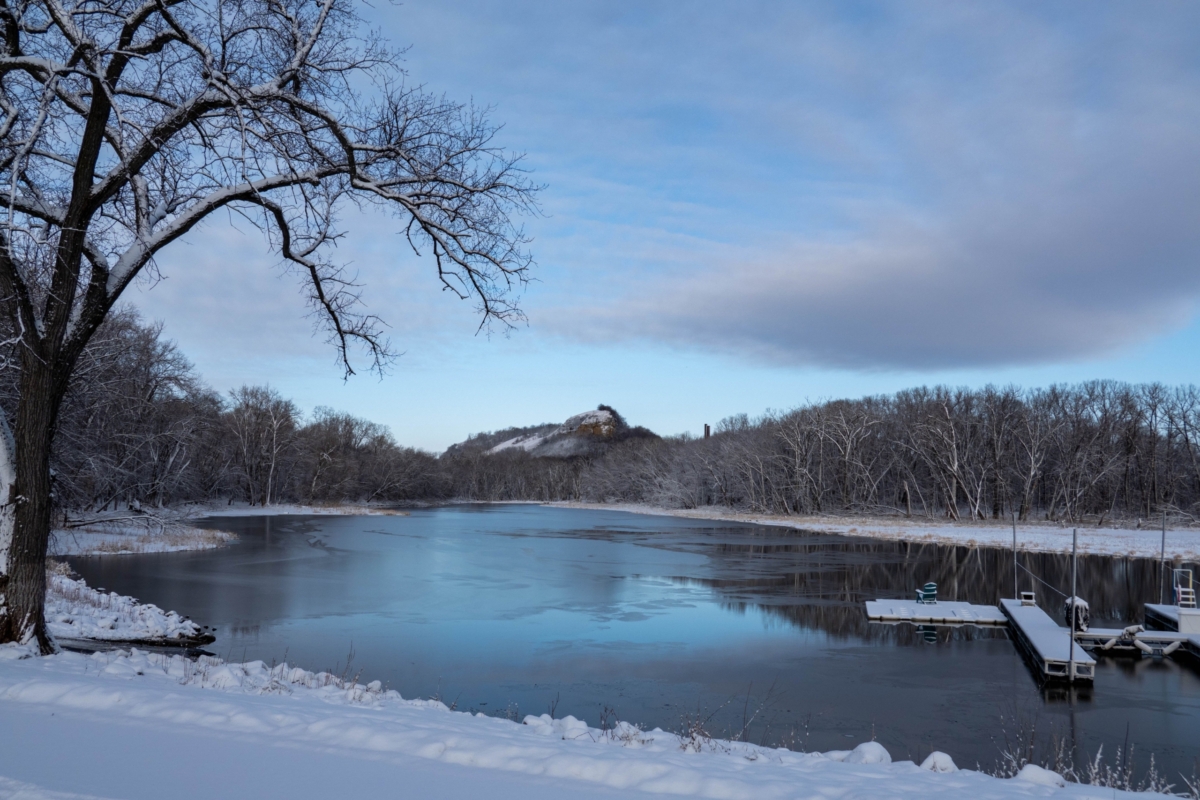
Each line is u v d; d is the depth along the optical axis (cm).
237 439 8281
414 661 1717
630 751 659
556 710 1377
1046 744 1266
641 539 5319
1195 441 7931
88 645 1437
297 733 611
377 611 2330
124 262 1043
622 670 1684
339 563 3559
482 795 487
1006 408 7919
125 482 4328
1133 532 5966
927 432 7981
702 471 10306
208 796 457
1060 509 8156
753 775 606
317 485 9238
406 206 1117
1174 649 1967
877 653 1906
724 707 1428
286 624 2097
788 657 1847
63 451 3073
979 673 1727
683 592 2855
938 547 4878
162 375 4925
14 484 972
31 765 495
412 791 488
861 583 3188
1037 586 3209
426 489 12069
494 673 1634
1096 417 8056
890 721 1379
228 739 585
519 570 3431
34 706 655
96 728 594
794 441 8681
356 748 582
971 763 1157
